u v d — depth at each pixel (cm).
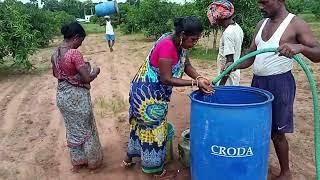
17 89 863
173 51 352
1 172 439
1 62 1088
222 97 362
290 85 351
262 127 309
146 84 372
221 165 313
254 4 1169
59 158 475
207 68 1071
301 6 3039
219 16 421
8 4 1067
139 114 382
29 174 435
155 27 1948
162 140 397
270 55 345
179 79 351
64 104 405
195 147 329
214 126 305
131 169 437
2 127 588
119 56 1394
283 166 388
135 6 2428
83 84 404
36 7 1992
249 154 308
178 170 429
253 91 348
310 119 581
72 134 422
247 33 1152
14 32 1026
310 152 469
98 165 439
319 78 857
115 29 3041
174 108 656
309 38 323
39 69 1145
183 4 1716
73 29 399
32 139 537
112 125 582
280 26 336
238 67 386
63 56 393
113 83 892
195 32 344
